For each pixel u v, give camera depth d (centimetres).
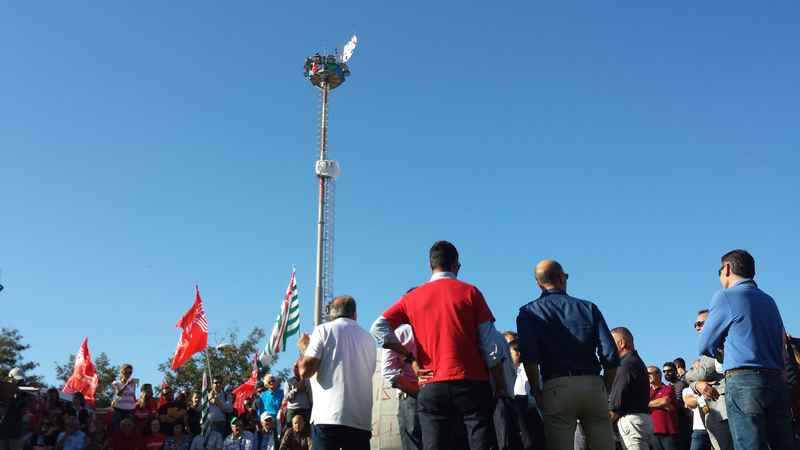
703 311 906
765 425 591
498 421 697
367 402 717
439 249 646
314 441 703
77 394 1753
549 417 627
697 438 1032
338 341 719
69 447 1639
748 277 646
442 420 584
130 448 1689
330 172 5897
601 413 624
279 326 2308
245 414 1755
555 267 679
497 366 601
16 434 1383
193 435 1756
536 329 646
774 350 608
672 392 1074
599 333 638
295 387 1245
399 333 752
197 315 2298
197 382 4356
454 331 593
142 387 1770
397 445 991
